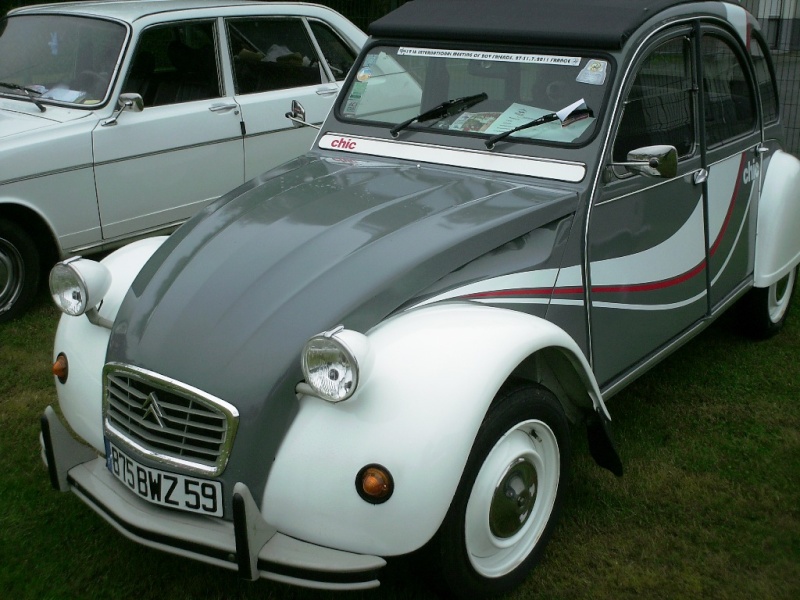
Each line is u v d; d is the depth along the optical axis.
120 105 5.48
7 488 3.51
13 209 5.21
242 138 6.19
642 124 3.44
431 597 2.86
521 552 2.90
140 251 3.35
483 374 2.46
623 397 4.34
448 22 3.73
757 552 3.15
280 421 2.46
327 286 2.63
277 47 6.48
